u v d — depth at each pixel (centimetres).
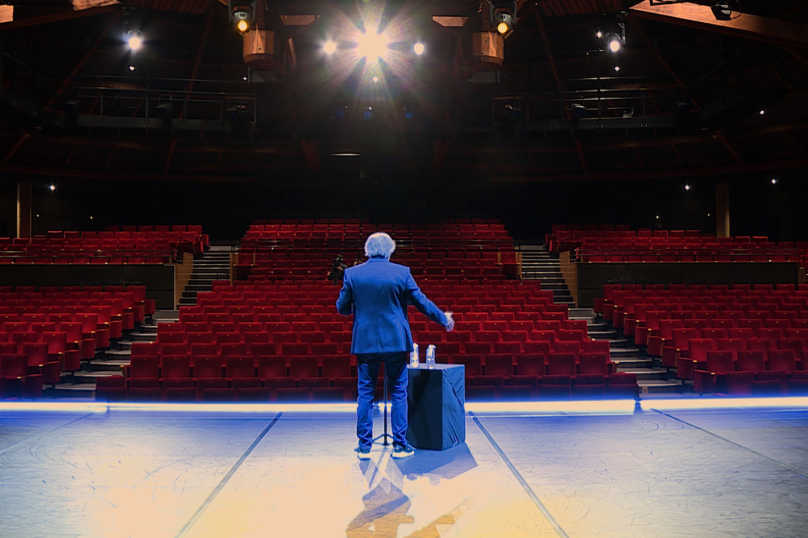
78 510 339
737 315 1270
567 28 2011
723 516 327
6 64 1689
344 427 548
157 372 893
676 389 1032
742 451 461
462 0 1058
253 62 1091
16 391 906
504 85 2192
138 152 2344
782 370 966
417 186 2581
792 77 1886
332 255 1892
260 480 391
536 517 325
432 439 466
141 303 1412
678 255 1783
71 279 1614
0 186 2222
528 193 2661
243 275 1798
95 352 1170
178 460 439
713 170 2331
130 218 2578
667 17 1416
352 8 1061
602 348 988
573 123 1889
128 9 1708
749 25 1342
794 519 322
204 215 2606
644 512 333
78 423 568
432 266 1800
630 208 2645
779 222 2391
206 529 311
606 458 442
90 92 2073
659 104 2172
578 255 1755
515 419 585
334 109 1648
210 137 2055
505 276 1788
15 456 452
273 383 849
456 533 304
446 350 961
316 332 1038
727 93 1645
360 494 363
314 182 2544
